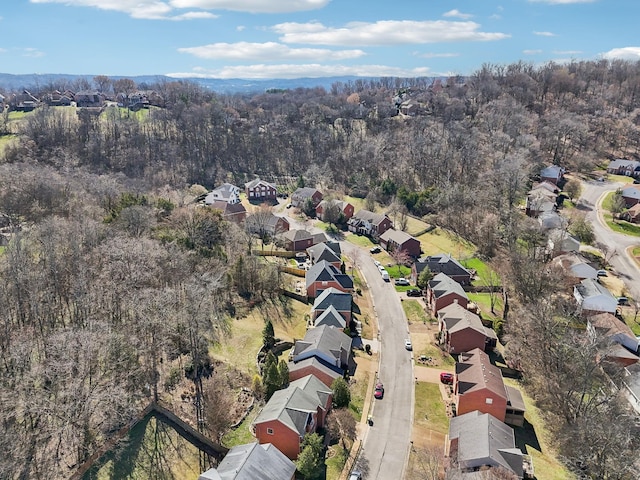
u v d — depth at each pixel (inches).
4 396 1756.9
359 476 1884.8
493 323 3004.4
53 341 1900.8
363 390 2434.8
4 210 3230.8
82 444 1727.4
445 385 2511.1
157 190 4763.8
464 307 3139.8
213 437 1969.7
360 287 3617.1
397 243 4183.1
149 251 2522.1
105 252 2459.4
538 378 2534.5
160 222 3383.4
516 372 2613.2
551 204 4645.7
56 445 1785.2
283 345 2716.5
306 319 3056.1
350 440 2095.2
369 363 2667.3
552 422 2261.3
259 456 1720.0
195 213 3444.9
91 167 5295.3
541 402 2397.9
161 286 2502.5
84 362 1795.0
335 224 5009.8
